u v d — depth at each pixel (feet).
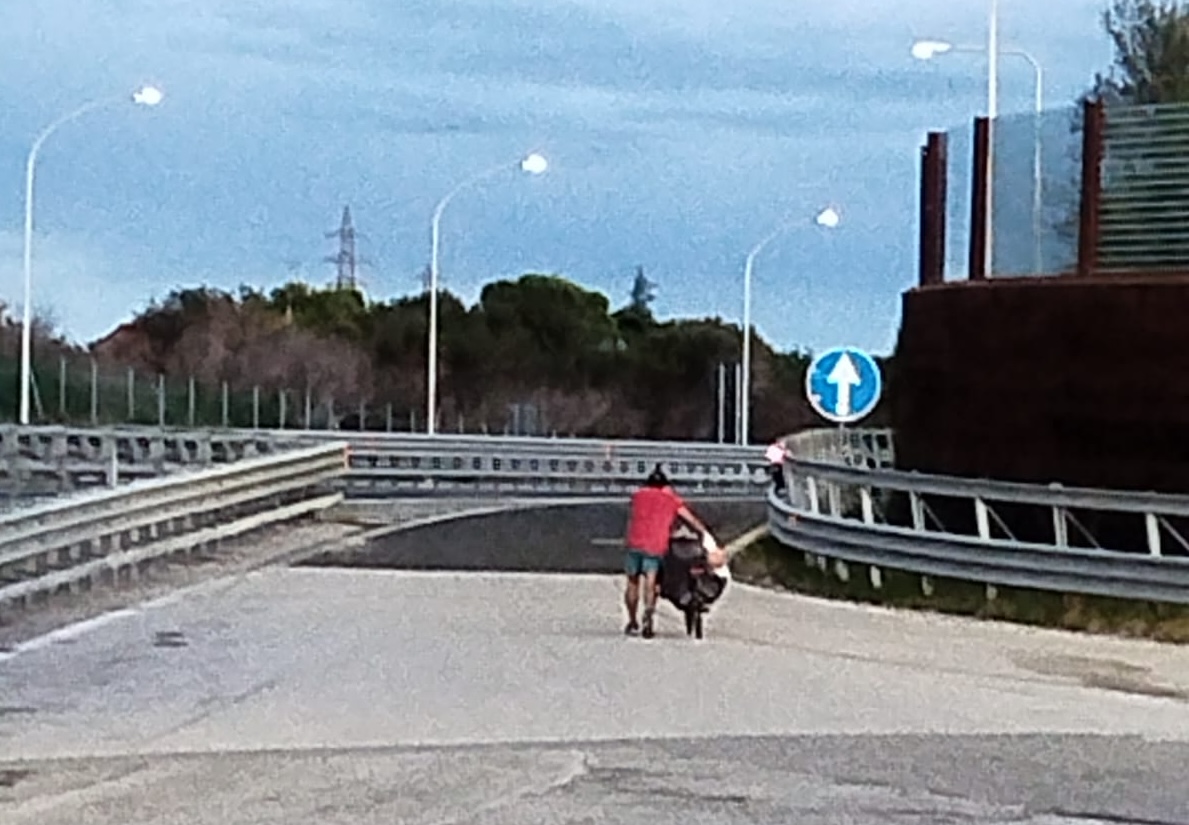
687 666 59.88
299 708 49.14
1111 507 74.02
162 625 66.54
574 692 53.31
